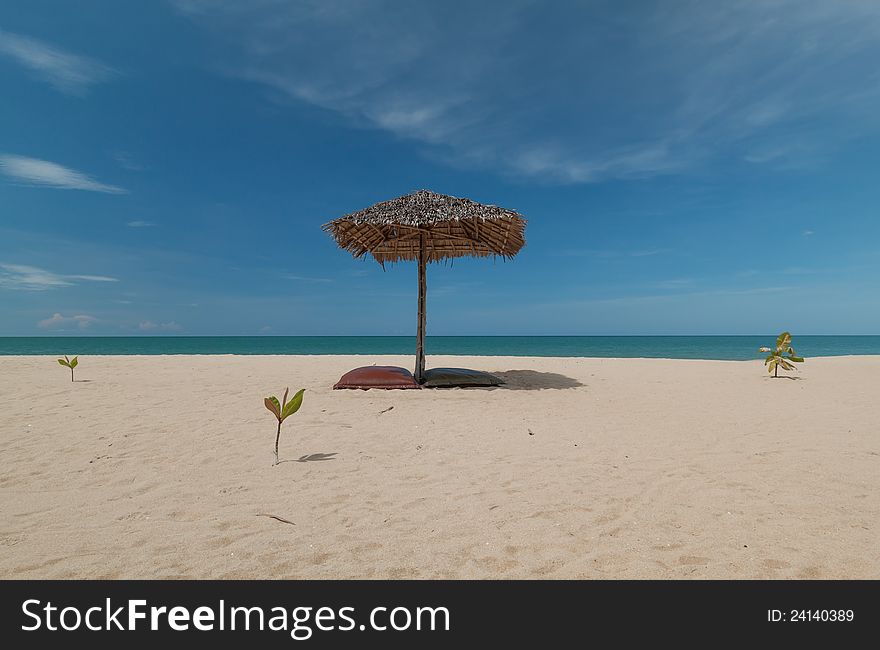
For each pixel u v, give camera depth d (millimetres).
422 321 8547
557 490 3502
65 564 2467
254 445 4570
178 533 2807
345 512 3109
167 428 5152
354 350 42594
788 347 10062
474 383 8094
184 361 13664
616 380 9516
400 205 8008
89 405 6332
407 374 8062
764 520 2988
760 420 5910
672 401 7234
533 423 5602
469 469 3967
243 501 3279
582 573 2406
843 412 6430
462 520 2990
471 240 8938
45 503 3221
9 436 4793
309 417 5715
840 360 14328
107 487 3514
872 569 2416
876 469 3986
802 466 4070
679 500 3316
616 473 3881
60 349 43531
